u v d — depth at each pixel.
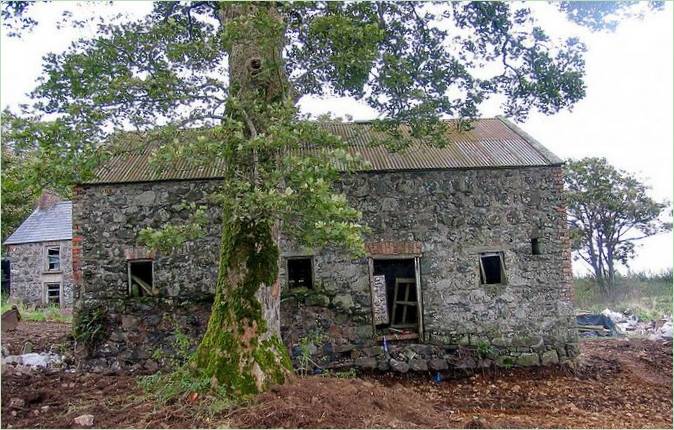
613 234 19.45
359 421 4.79
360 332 8.75
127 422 4.64
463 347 8.88
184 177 8.77
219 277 5.77
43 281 21.78
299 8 5.83
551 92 7.73
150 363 8.48
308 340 8.38
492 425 5.62
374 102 7.37
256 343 5.37
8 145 6.43
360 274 8.88
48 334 11.32
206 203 8.81
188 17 7.65
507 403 7.34
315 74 6.38
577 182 19.30
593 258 19.72
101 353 8.51
